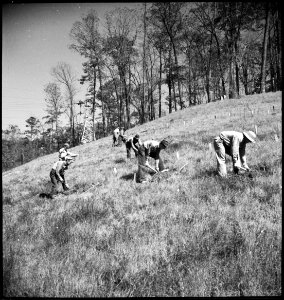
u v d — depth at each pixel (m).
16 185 13.26
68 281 3.41
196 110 27.86
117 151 17.42
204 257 3.91
